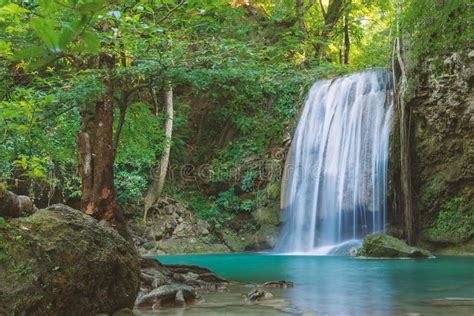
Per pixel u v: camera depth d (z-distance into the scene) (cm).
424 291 646
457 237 1563
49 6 148
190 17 611
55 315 373
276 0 2058
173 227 1973
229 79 837
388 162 1683
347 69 2095
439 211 1630
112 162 767
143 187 1988
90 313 405
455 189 1602
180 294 546
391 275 866
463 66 1526
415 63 1633
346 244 1627
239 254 1772
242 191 2133
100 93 731
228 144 2227
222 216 2075
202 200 2167
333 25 2544
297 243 1873
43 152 828
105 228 445
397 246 1345
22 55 149
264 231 1953
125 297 443
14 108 520
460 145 1589
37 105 548
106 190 755
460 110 1561
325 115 1938
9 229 373
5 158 697
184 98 2248
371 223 1703
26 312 353
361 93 1847
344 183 1791
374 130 1756
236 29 941
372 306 521
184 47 741
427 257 1315
